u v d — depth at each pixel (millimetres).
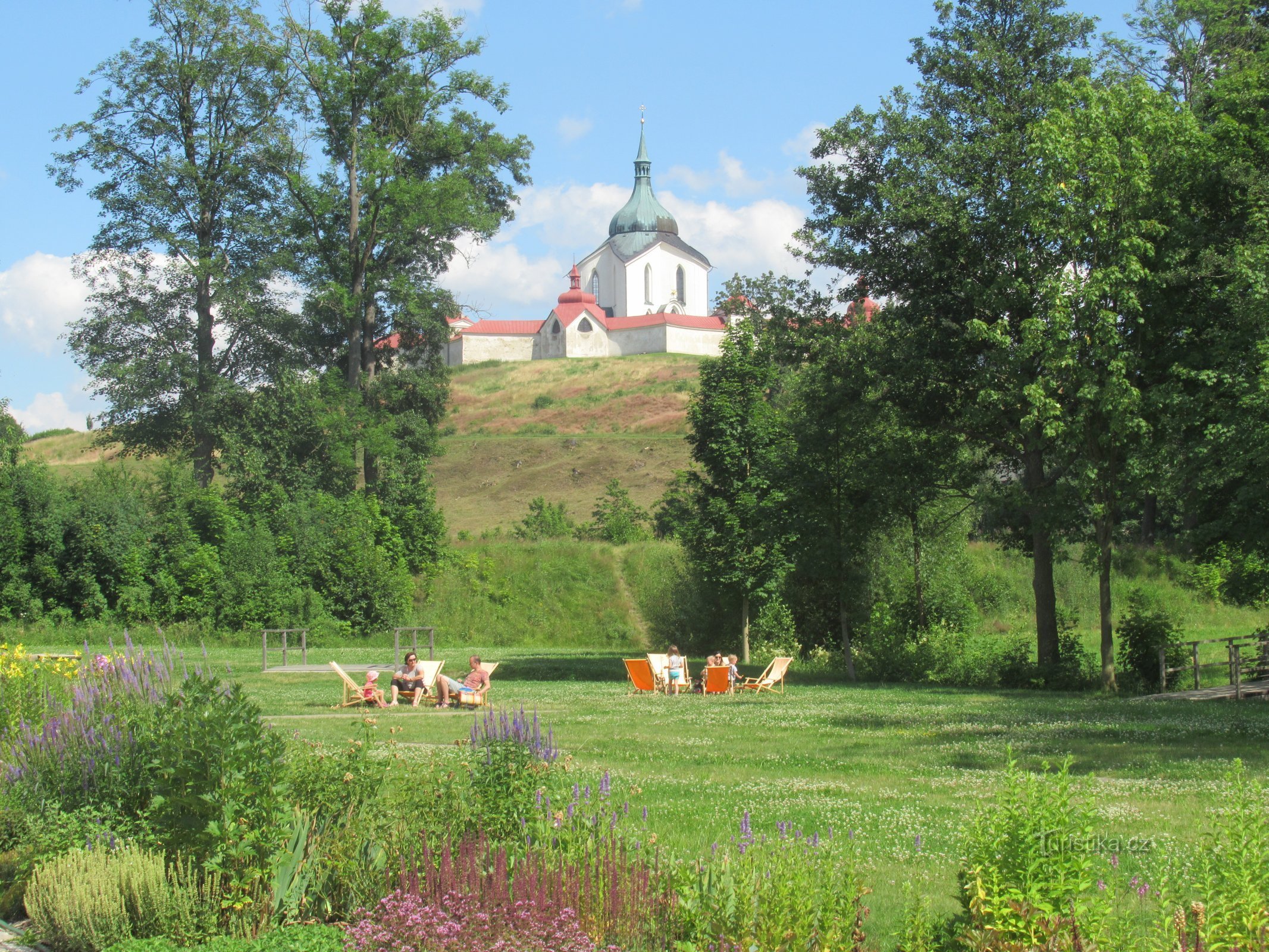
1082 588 49281
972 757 16094
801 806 12266
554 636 48000
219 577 45000
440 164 55656
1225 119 27953
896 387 32812
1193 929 5816
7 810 9492
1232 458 25203
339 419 52719
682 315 144750
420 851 8008
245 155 55344
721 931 6551
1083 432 28688
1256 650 32062
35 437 104000
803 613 41562
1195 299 28406
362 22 52812
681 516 47469
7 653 15055
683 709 24000
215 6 53625
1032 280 29156
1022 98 31516
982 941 5887
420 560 50562
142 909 7590
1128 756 16016
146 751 9227
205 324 56312
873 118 33281
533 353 146750
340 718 21391
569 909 6895
